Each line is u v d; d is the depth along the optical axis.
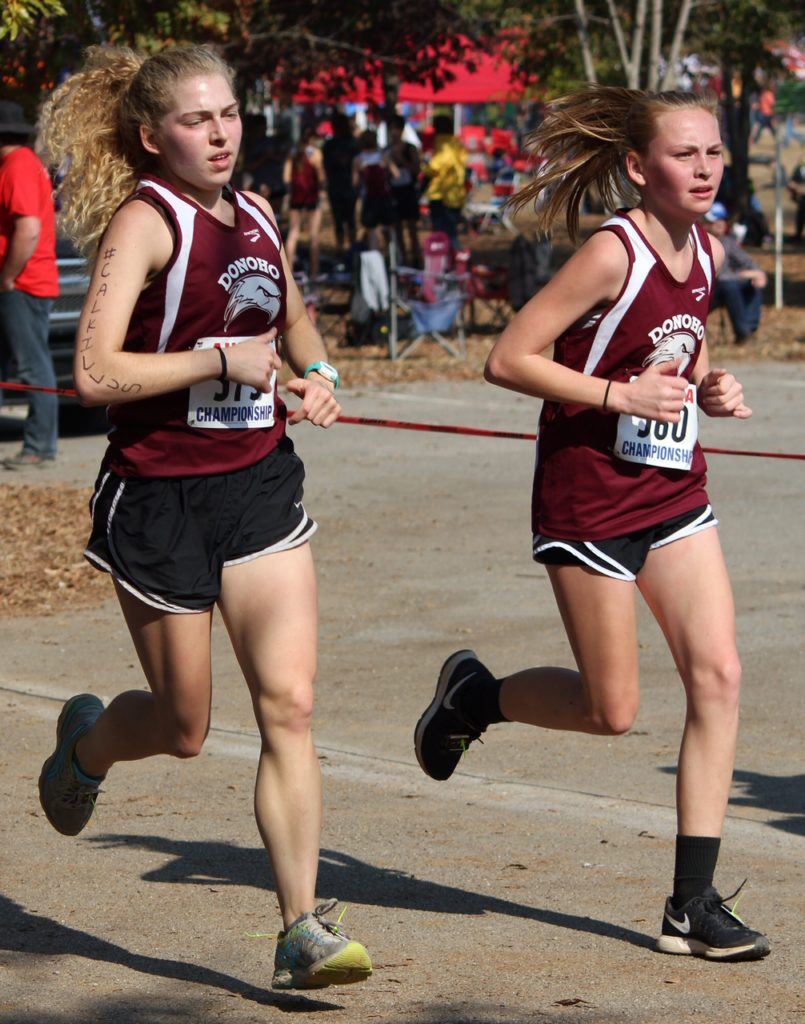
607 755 14.33
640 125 9.80
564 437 9.97
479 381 41.62
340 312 49.94
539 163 10.59
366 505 26.27
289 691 8.94
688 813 9.91
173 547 8.99
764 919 10.32
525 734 15.15
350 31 49.22
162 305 8.91
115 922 10.27
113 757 10.12
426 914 10.45
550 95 65.25
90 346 8.73
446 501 26.56
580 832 12.21
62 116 9.34
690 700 9.99
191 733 9.48
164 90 8.90
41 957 9.66
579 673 10.30
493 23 54.03
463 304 45.41
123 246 8.82
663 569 9.98
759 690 16.23
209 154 8.90
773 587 20.61
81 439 32.66
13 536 23.27
